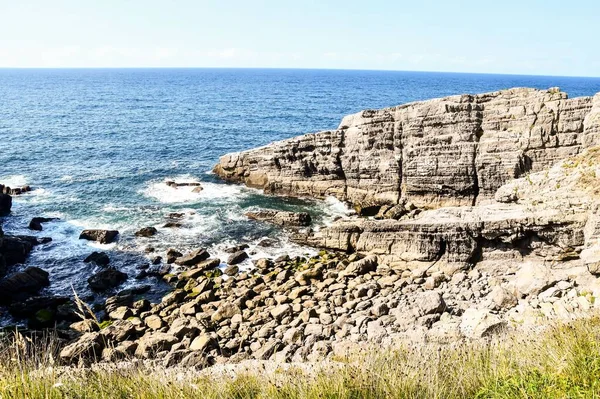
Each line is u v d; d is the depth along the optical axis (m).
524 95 32.03
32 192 41.66
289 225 34.44
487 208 25.95
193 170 50.19
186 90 175.25
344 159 38.84
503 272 23.55
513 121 32.09
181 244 31.00
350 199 39.41
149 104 116.94
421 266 24.94
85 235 31.41
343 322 18.89
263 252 29.69
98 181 45.41
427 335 15.25
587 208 22.14
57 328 20.53
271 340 17.81
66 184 44.25
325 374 7.60
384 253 26.48
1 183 43.56
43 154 55.91
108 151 58.44
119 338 18.47
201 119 88.56
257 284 24.70
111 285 25.16
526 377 6.67
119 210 37.47
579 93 182.75
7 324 21.28
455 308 19.28
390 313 19.41
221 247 30.56
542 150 30.98
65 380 7.41
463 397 6.66
